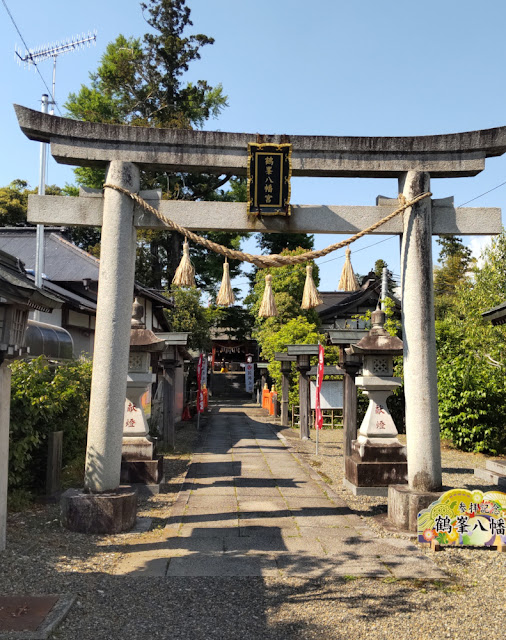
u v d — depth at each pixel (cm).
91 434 604
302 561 501
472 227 663
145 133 646
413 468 630
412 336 639
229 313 3566
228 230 668
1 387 489
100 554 508
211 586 439
